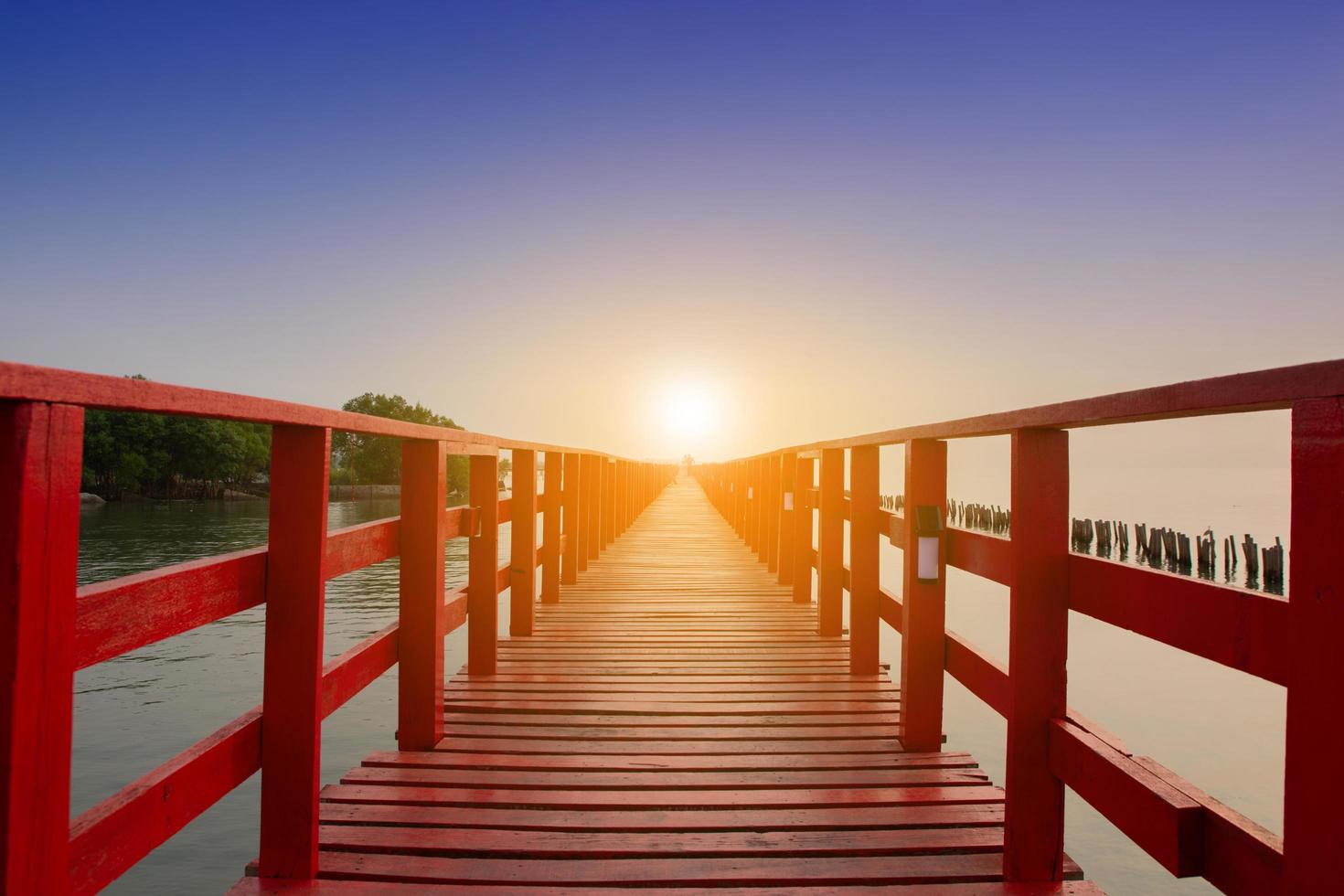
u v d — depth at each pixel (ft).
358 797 8.48
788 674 13.61
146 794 4.92
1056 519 6.78
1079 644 43.27
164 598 5.10
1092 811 21.71
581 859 7.32
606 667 14.03
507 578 16.22
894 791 8.79
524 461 16.49
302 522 6.58
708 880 6.93
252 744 6.45
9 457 3.66
